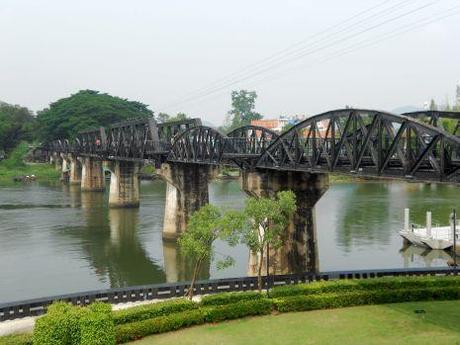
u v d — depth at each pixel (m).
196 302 28.28
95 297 30.16
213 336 25.16
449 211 78.12
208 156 53.09
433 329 25.00
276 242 33.62
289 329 25.88
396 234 63.62
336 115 30.80
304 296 29.33
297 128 35.38
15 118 193.88
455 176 22.38
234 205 86.38
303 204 42.12
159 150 62.94
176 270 49.34
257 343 24.02
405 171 24.95
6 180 145.12
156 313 26.28
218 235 31.08
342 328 25.75
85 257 54.28
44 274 48.00
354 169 29.02
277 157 41.06
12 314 27.72
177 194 61.38
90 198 104.88
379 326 25.81
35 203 96.62
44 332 20.61
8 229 69.44
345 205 87.56
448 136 22.30
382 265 50.25
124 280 46.09
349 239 61.41
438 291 30.39
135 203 90.25
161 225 72.25
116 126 82.75
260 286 31.11
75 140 129.25
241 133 49.56
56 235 65.38
